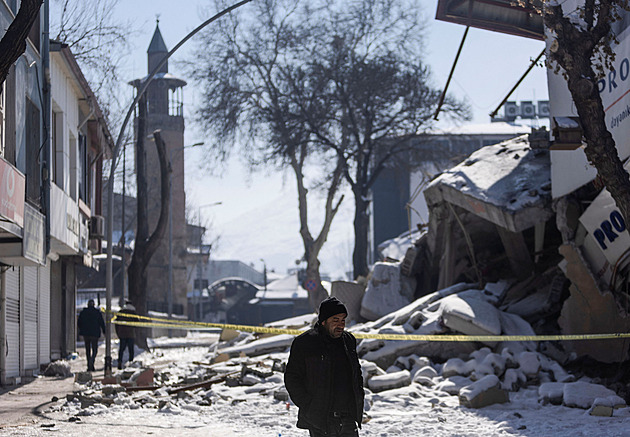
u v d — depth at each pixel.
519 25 22.50
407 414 15.06
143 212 42.50
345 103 55.28
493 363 18.20
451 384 17.58
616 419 13.79
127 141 53.84
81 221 31.59
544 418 14.22
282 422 14.06
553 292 22.44
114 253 79.25
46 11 23.53
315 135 57.03
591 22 13.55
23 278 24.28
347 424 7.59
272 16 55.31
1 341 21.55
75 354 34.75
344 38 55.50
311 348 7.70
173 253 99.00
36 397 18.38
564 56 13.26
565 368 19.83
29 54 21.72
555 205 21.61
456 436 12.59
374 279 29.97
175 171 98.81
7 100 19.48
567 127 13.95
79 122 31.88
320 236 58.62
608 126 17.94
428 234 28.91
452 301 21.30
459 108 55.72
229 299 139.25
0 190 16.69
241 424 14.06
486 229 27.30
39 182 22.75
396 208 108.06
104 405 16.44
